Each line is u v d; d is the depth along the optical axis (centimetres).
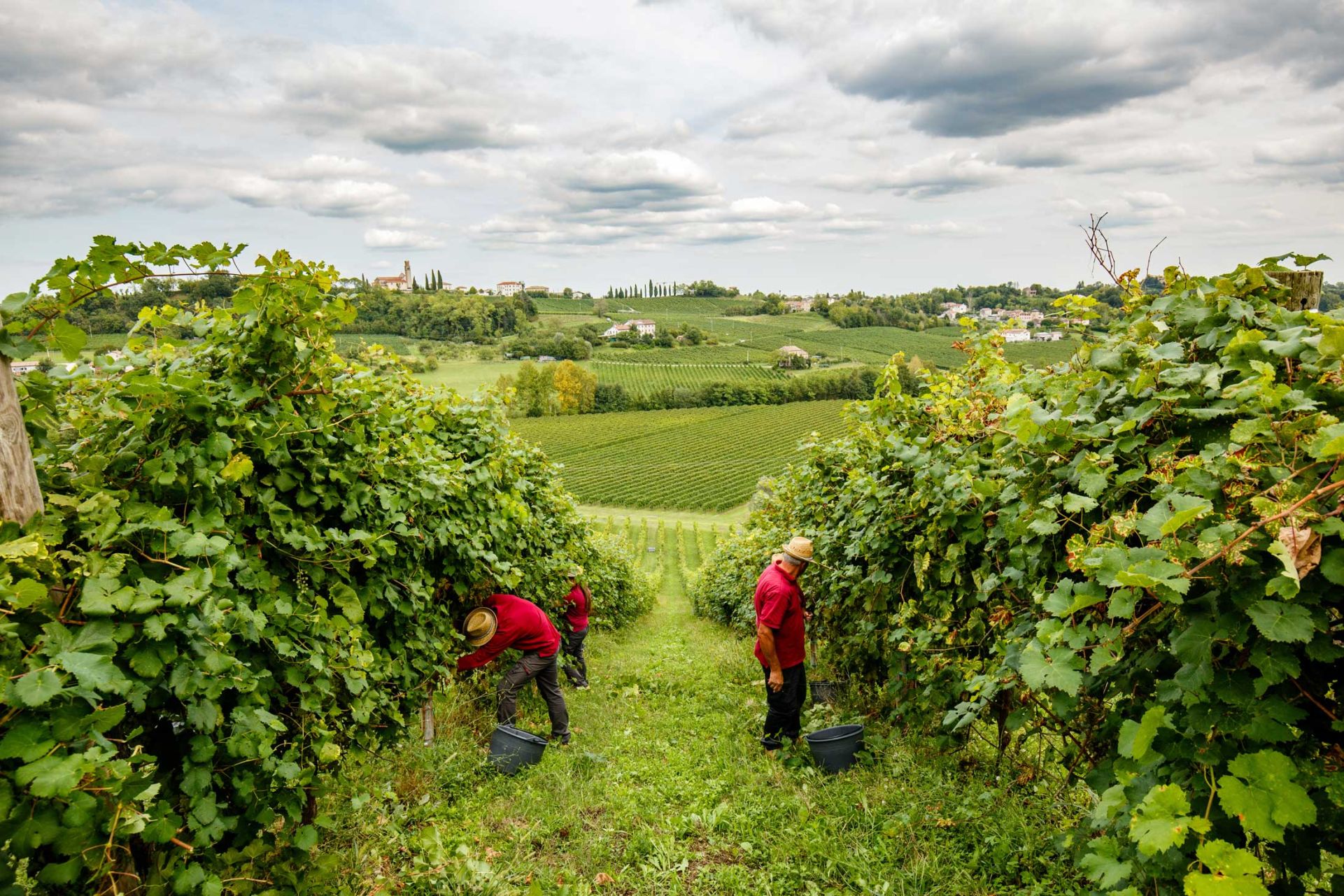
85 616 202
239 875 258
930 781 411
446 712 556
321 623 326
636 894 344
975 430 394
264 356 328
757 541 1073
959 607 416
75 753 169
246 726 248
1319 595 177
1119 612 195
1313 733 194
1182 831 162
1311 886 198
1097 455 260
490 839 383
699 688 780
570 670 816
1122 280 302
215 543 243
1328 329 202
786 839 377
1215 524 193
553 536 883
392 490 413
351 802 339
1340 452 167
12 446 198
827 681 640
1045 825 343
